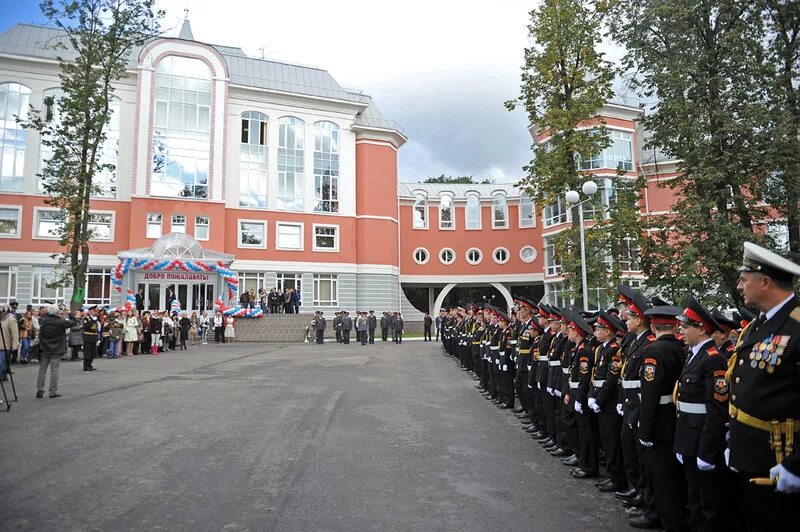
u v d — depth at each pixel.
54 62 33.31
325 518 5.32
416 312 45.69
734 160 15.48
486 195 49.25
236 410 10.34
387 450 7.85
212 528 5.02
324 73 41.56
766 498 3.70
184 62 35.94
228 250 36.56
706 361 4.62
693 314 4.79
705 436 4.40
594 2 18.80
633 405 5.81
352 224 40.44
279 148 38.72
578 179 18.72
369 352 24.75
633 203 18.66
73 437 8.22
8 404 10.21
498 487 6.44
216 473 6.62
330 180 40.09
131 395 11.90
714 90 16.33
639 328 6.08
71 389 12.73
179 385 13.43
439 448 8.07
